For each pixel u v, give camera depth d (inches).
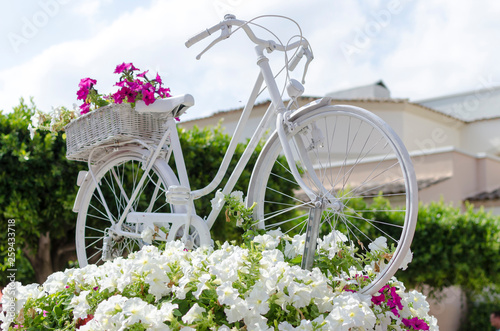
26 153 145.3
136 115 100.3
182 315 67.4
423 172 368.5
